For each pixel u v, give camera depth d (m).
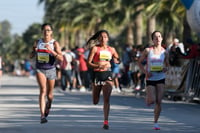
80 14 88.06
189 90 30.86
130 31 77.38
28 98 33.75
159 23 58.78
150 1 54.28
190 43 31.06
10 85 56.84
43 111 20.09
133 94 38.81
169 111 25.81
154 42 19.27
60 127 19.28
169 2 51.56
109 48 19.50
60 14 98.81
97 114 23.89
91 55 19.34
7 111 24.98
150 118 22.64
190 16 31.25
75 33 111.19
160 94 19.03
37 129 18.70
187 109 26.88
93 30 89.81
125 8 69.19
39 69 19.92
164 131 18.56
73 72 46.25
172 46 32.97
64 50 44.91
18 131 18.16
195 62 30.55
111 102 30.98
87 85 44.97
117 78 40.91
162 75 19.08
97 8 76.31
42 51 19.81
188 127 19.72
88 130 18.55
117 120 21.70
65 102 30.64
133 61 39.38
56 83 50.22
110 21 73.69
